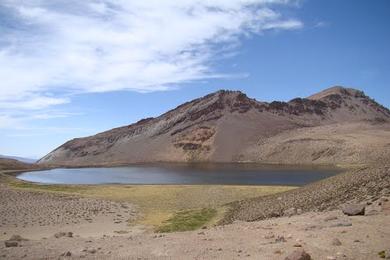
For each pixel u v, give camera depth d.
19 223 50.06
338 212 26.42
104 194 91.12
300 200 44.44
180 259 15.67
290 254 13.87
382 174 38.28
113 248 18.81
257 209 49.56
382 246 15.61
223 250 16.77
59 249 19.03
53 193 92.38
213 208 62.06
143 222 52.44
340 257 14.42
